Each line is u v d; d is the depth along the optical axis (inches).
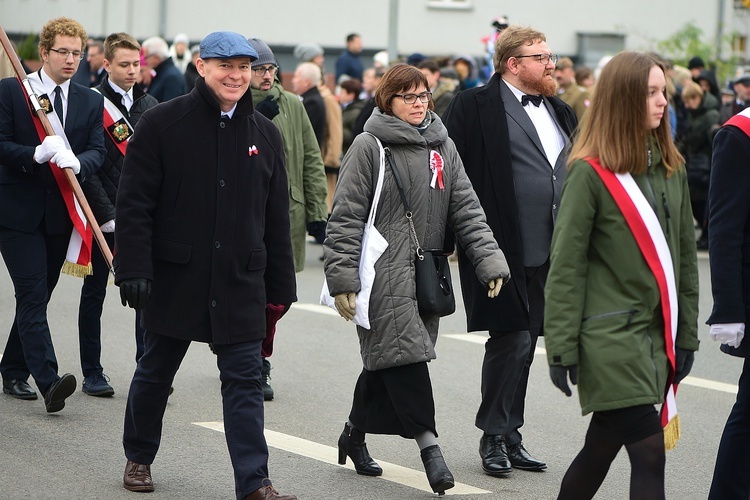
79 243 548.1
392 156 447.2
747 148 383.9
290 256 435.5
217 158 417.4
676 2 2755.9
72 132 555.2
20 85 546.6
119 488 436.1
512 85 500.7
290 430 538.0
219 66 413.7
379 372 446.6
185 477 454.6
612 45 2755.9
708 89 1261.1
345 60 1813.5
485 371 487.8
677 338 358.9
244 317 415.5
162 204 416.2
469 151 497.7
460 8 2709.2
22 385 572.4
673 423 354.3
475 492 451.5
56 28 549.0
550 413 592.4
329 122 1182.9
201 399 588.1
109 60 591.5
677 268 354.3
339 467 479.8
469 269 489.1
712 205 389.1
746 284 387.2
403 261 443.2
